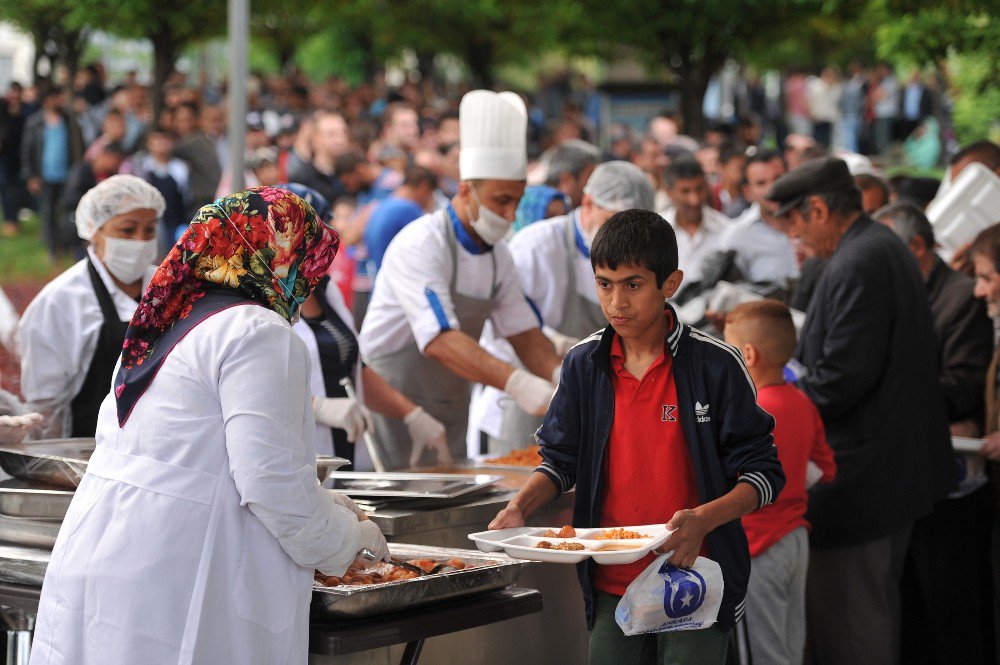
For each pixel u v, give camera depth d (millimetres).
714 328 6180
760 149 7730
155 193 4918
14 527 3746
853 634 5254
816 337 5215
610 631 3527
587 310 6250
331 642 3256
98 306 4898
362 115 21938
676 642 3457
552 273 6164
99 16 16422
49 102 17688
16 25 20500
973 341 5750
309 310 5195
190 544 3096
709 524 3234
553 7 13672
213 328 3135
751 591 4656
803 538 4777
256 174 12539
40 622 3227
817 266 6453
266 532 3174
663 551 3330
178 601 3082
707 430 3404
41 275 15656
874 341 5078
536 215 7617
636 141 17188
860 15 11961
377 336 5625
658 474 3465
